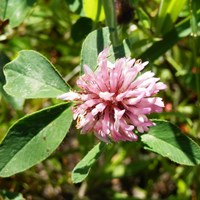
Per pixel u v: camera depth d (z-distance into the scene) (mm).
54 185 154
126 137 88
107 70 91
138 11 138
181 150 92
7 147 92
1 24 138
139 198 153
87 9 125
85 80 91
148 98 89
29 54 99
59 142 93
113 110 90
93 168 151
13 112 155
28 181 150
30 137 93
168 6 131
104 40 103
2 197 113
